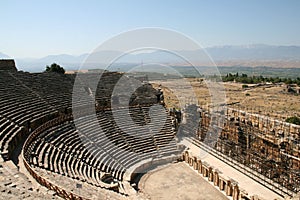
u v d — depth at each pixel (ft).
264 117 110.52
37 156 82.89
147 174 115.44
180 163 126.82
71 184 71.15
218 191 101.40
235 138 122.01
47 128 105.09
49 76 156.04
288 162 96.63
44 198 51.03
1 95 110.73
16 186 55.42
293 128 97.60
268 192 91.71
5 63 154.92
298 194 82.38
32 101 119.34
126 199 75.87
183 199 96.12
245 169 108.06
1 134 83.71
